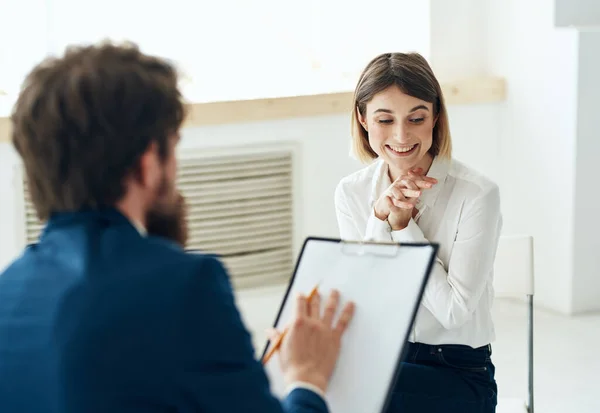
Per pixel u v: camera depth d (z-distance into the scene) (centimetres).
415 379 230
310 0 485
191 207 439
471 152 493
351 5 491
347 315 180
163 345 130
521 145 486
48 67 140
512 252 280
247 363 138
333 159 462
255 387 137
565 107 457
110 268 135
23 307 137
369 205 253
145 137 138
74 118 135
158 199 146
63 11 443
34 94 138
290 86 485
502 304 496
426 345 240
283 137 450
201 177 438
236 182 445
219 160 439
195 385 132
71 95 135
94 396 129
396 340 174
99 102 135
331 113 454
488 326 243
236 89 475
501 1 486
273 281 465
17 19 438
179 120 143
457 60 496
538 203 483
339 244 192
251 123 443
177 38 465
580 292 474
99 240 139
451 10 491
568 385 397
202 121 429
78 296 133
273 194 454
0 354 135
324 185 463
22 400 133
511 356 427
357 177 257
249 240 454
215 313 135
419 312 238
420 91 232
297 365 166
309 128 455
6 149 405
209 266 138
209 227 445
